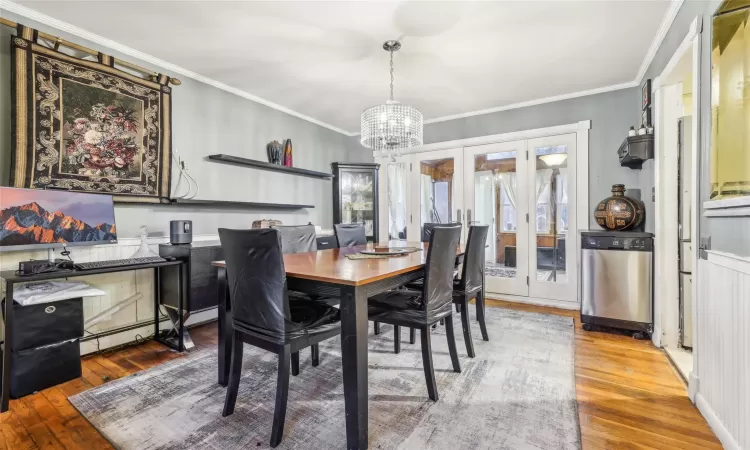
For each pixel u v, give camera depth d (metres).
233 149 3.52
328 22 2.32
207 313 3.29
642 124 2.97
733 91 1.39
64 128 2.33
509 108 4.07
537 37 2.51
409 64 2.96
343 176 4.91
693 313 1.80
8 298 1.78
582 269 3.00
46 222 2.18
